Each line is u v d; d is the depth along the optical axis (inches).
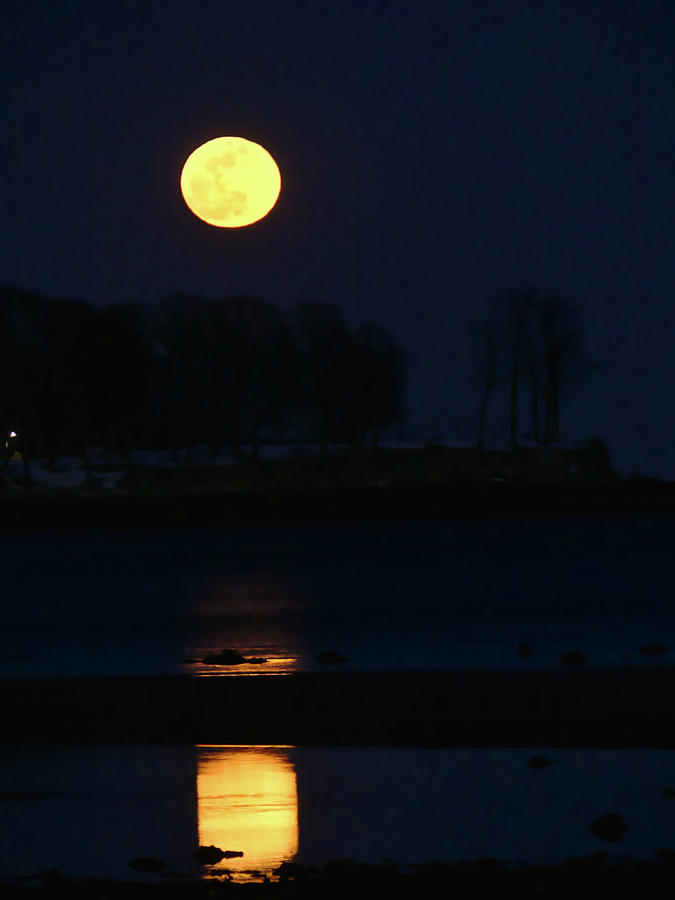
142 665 1013.2
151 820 526.3
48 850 482.6
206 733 735.1
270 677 917.8
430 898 413.4
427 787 573.9
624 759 624.4
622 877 426.6
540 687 843.4
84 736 737.6
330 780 592.1
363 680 891.4
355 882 428.8
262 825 514.0
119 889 430.0
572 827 498.9
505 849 469.4
